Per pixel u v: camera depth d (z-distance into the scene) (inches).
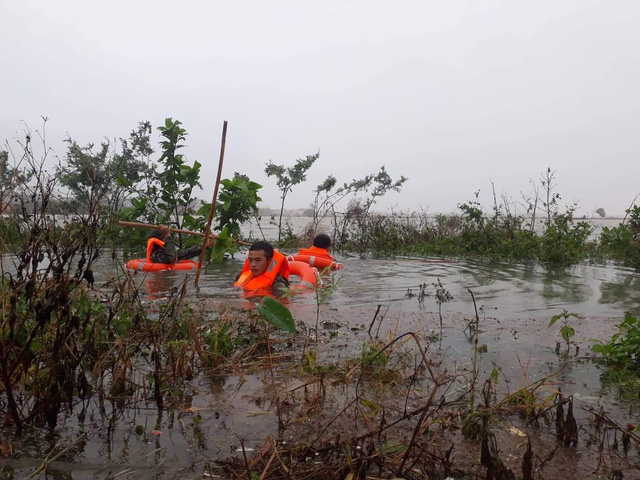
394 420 100.8
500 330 173.5
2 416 98.3
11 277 108.0
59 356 101.0
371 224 585.3
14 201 110.1
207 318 181.6
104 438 91.2
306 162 589.3
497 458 74.2
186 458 84.7
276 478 78.0
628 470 82.3
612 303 228.7
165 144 419.8
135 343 136.9
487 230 502.0
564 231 448.5
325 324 178.7
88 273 111.4
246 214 442.6
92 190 121.3
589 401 111.5
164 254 332.5
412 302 228.2
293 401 109.9
